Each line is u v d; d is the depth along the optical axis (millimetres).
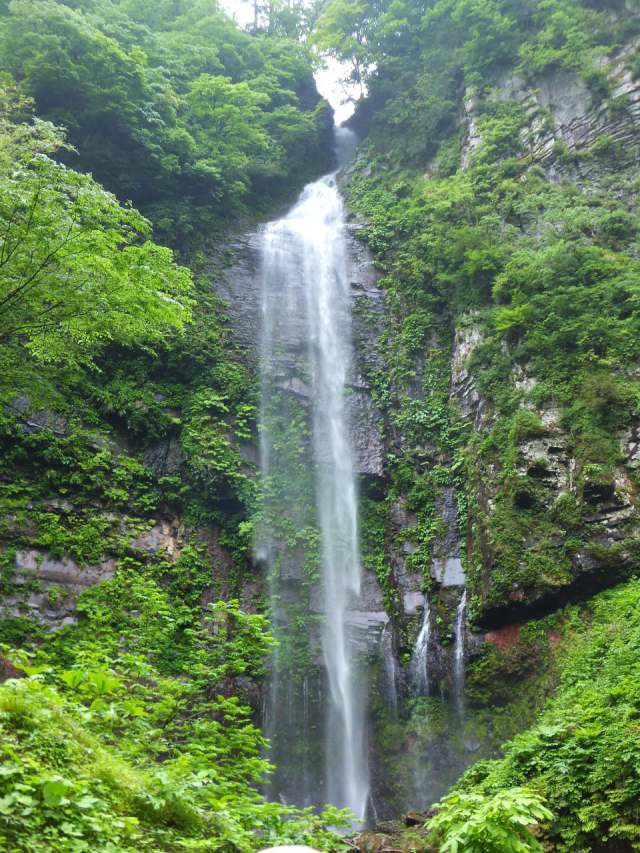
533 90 27469
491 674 15523
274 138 33000
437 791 15117
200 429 19766
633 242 21062
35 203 9938
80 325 11094
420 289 24234
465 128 29234
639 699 9891
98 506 17578
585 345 18062
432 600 17672
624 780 8414
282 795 15570
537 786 9125
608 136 24625
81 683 6855
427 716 16078
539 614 15352
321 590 18391
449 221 24922
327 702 16906
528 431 17234
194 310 22594
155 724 7961
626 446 16078
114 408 19234
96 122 24125
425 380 22141
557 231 22016
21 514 16297
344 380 22594
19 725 5133
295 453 20516
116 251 10977
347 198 30453
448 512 18938
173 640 15461
